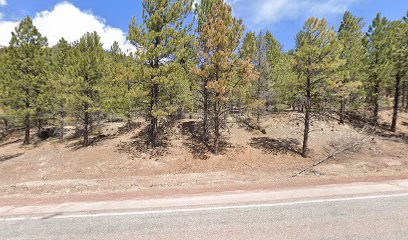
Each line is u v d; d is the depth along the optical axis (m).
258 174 12.87
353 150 19.06
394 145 20.50
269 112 30.59
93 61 20.84
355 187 7.95
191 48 20.00
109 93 20.14
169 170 15.64
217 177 11.53
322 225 5.30
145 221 5.77
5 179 15.28
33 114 26.09
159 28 17.75
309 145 20.98
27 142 26.31
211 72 17.08
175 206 6.70
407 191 7.38
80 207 6.85
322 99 18.92
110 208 6.70
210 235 5.01
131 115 21.84
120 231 5.30
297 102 19.52
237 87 17.53
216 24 16.47
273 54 30.25
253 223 5.50
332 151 19.17
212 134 22.03
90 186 9.43
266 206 6.50
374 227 5.15
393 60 23.28
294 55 18.12
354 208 6.18
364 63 24.81
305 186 8.31
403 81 24.98
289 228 5.21
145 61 16.94
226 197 7.39
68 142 24.08
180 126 24.38
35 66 25.34
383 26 24.75
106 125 29.09
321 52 16.78
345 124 26.50
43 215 6.31
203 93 18.94
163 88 18.41
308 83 17.94
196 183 9.62
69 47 27.00
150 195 7.88
